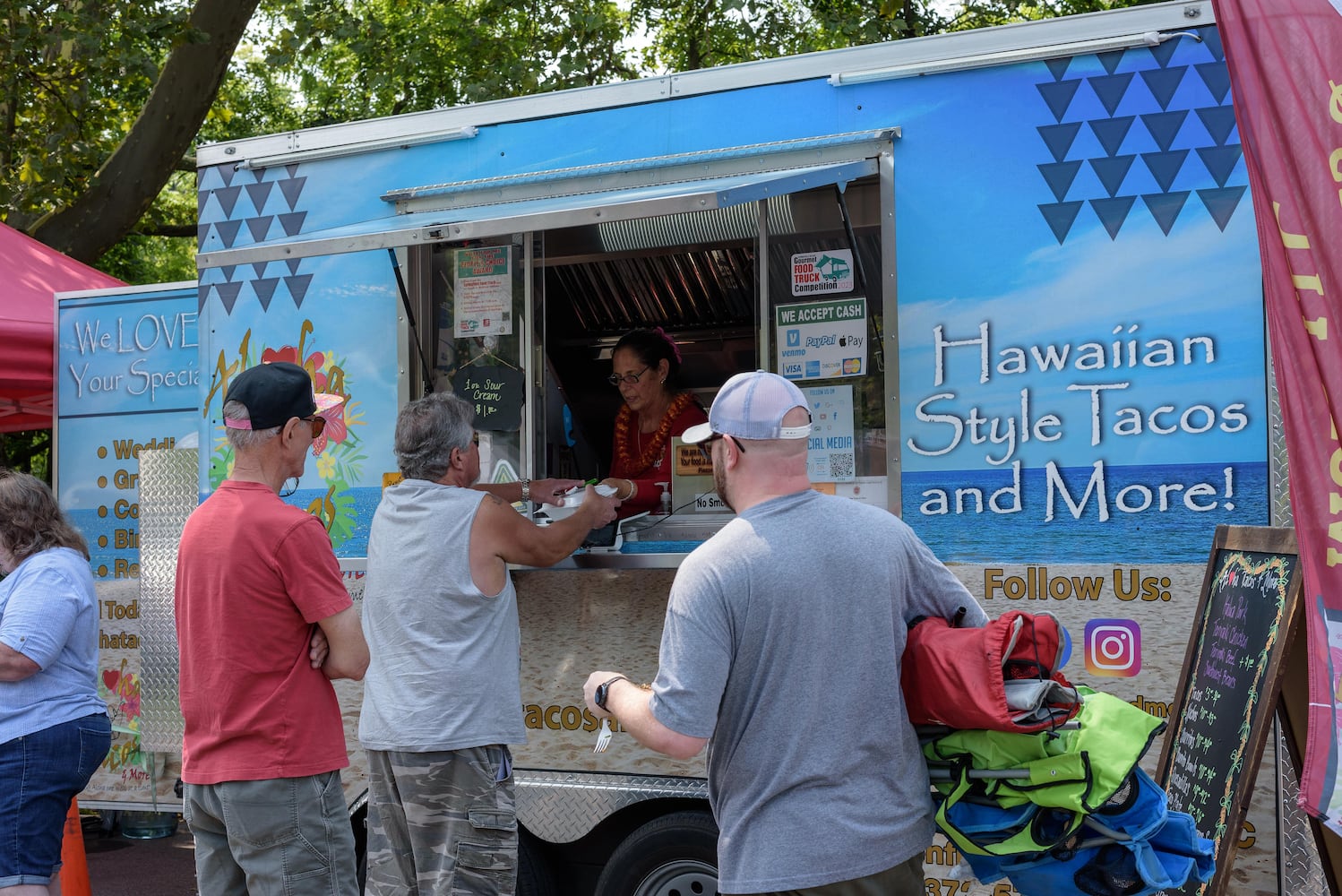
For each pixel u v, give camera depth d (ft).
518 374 12.34
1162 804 7.02
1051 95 10.32
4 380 17.52
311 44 33.63
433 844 9.96
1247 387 9.66
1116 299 10.03
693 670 6.72
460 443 10.64
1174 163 9.93
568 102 12.09
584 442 15.21
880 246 10.90
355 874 9.34
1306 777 7.66
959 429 10.43
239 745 8.87
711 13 38.42
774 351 11.28
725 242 13.07
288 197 13.10
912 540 7.39
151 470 14.93
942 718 7.02
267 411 9.34
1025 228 10.32
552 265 14.70
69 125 31.17
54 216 29.91
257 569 8.91
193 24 29.71
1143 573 9.85
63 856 12.98
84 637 11.23
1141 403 9.93
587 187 11.89
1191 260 9.86
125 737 15.58
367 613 10.50
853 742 6.77
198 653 9.00
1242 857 9.37
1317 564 7.66
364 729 10.34
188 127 30.37
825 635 6.79
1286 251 7.88
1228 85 9.82
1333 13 7.87
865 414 10.91
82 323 17.49
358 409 12.65
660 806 11.43
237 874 9.39
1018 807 7.00
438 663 9.97
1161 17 10.02
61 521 11.55
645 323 15.79
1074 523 10.06
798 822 6.65
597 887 11.36
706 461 12.28
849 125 11.01
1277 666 7.97
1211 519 9.70
